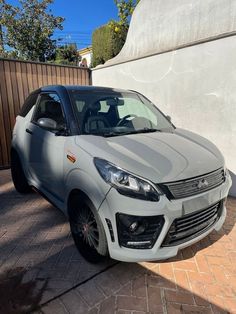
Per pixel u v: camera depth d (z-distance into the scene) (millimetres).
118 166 2223
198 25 4984
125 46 7152
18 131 4207
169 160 2406
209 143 3168
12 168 4547
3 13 12914
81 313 2121
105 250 2365
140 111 3629
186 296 2322
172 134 3209
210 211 2611
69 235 3250
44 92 3693
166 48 5445
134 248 2236
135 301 2254
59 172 2930
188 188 2281
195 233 2506
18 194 4594
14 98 6301
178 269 2668
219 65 4430
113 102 3451
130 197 2127
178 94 5250
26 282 2438
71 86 3467
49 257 2814
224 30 4516
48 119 3121
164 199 2141
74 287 2385
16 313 2104
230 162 4543
